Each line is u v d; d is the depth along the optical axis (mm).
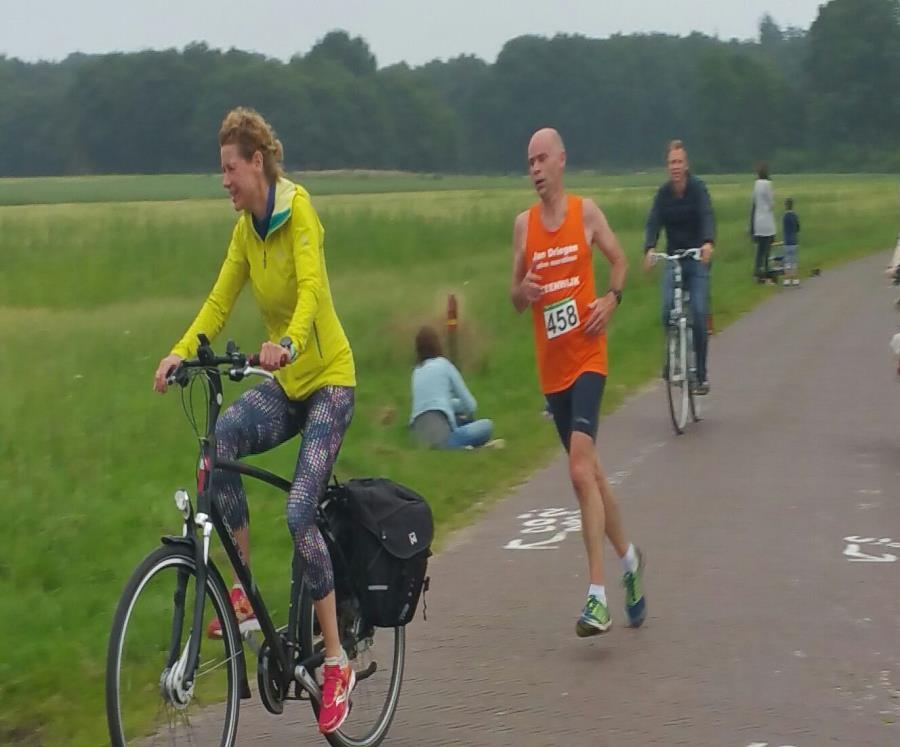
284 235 4477
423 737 4832
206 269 25016
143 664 4215
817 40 130375
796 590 6492
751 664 5492
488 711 5062
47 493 8477
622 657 5621
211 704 4312
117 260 25906
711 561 7027
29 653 5512
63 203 61406
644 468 9438
